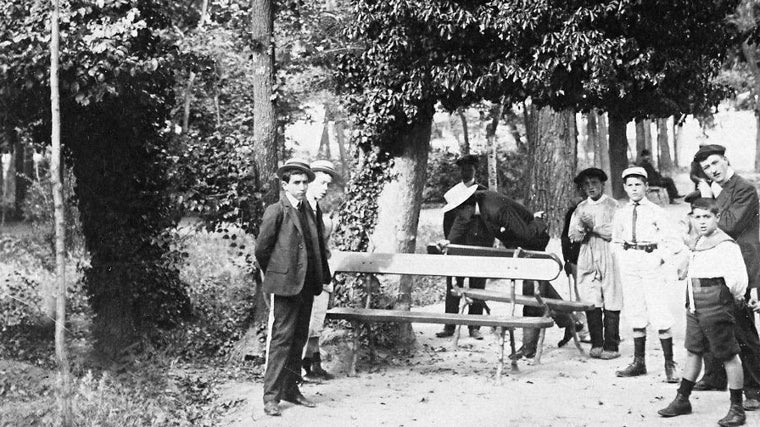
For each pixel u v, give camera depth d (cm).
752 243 687
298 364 702
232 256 1508
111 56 775
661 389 726
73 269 1330
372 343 858
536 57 855
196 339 911
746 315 639
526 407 672
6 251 1538
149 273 910
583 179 884
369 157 937
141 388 767
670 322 752
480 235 1023
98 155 885
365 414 662
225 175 888
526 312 905
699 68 953
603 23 878
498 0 850
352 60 931
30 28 778
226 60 1281
